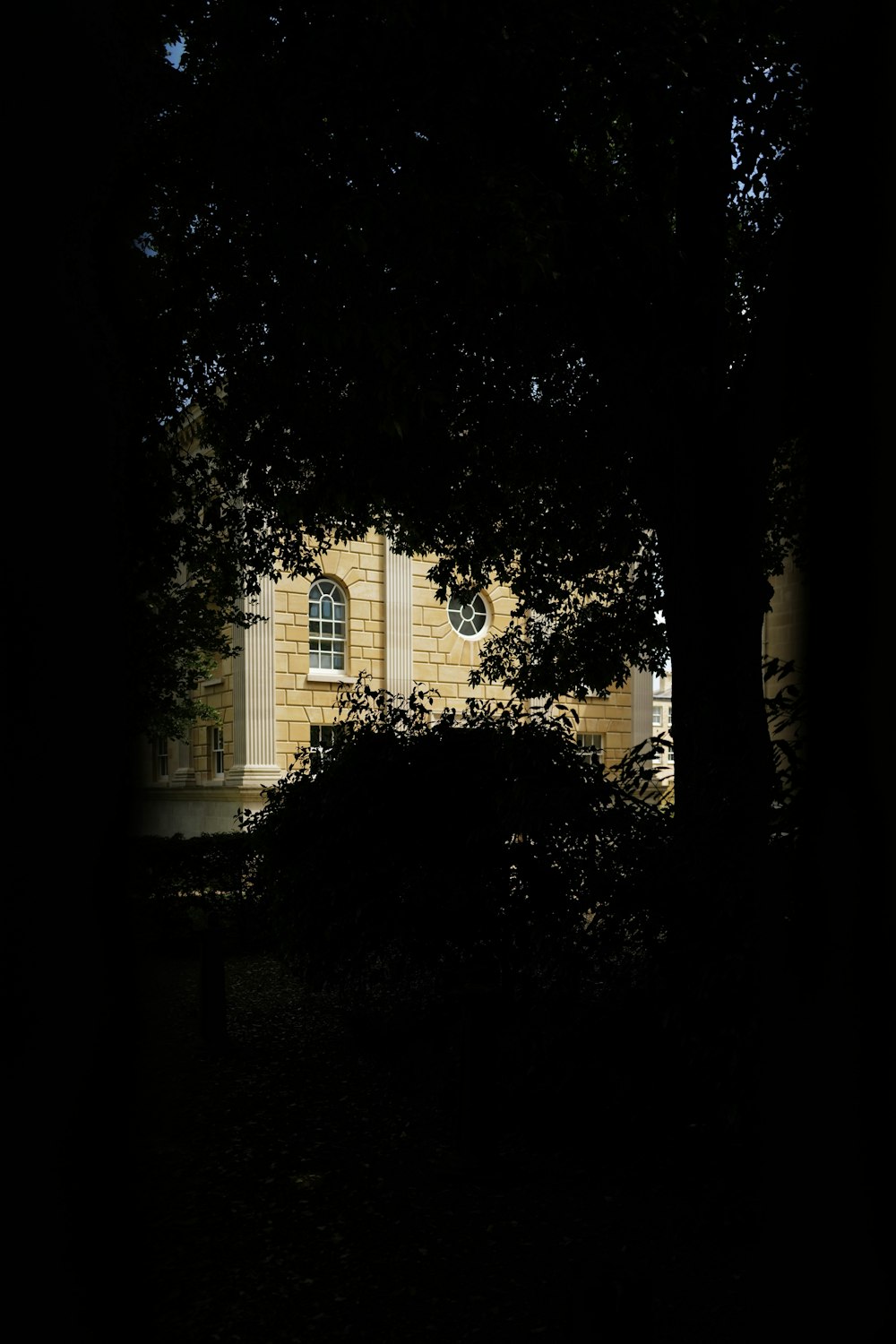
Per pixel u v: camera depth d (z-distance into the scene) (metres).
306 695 22.22
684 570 6.44
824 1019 2.78
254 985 9.73
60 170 2.14
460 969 6.39
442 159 5.82
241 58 5.70
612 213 6.73
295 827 7.41
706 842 4.03
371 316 6.34
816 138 3.56
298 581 22.28
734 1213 3.85
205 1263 3.76
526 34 5.23
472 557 11.12
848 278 2.34
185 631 11.62
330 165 6.00
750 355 6.11
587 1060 4.62
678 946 3.96
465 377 7.87
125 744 2.00
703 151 6.45
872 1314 2.67
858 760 2.34
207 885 11.64
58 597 1.90
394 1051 6.79
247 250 6.82
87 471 2.00
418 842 6.71
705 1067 3.84
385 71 5.55
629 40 5.25
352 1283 3.62
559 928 5.22
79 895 1.92
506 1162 4.71
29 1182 1.86
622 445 8.07
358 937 7.09
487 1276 3.67
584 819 4.88
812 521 2.37
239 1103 5.79
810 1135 2.93
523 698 12.12
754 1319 3.21
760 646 6.41
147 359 7.11
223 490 9.64
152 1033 6.02
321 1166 4.78
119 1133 2.05
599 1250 3.84
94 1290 1.99
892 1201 2.65
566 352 8.06
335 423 8.21
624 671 11.91
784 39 5.16
